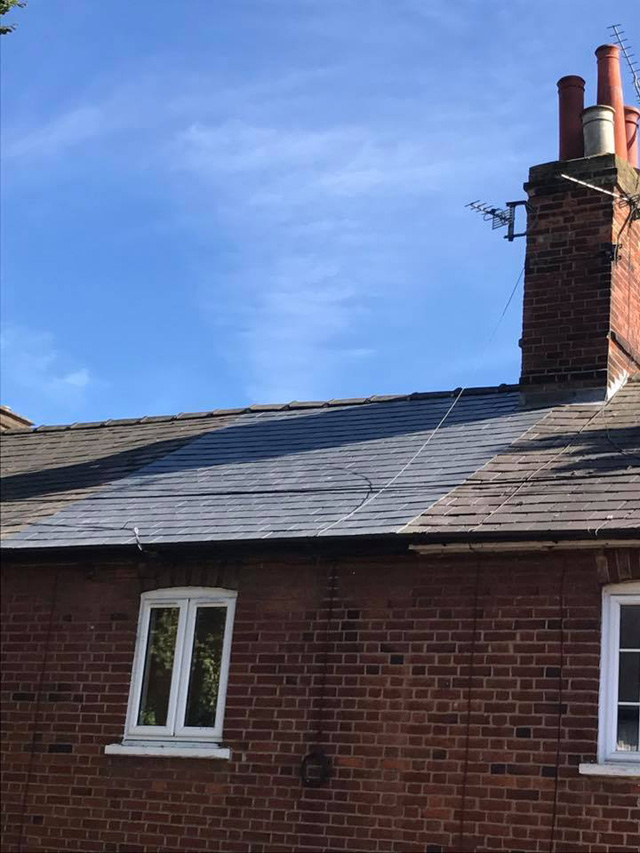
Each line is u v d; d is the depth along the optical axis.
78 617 13.62
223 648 12.79
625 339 15.02
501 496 12.28
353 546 12.12
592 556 11.40
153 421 18.42
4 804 13.22
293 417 16.86
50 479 16.58
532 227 15.40
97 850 12.64
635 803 10.62
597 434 13.42
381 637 12.09
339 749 11.91
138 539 13.23
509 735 11.27
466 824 11.20
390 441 14.77
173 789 12.50
